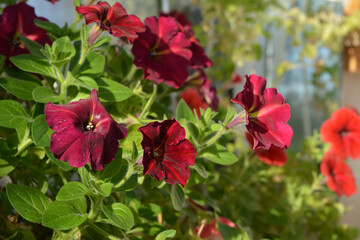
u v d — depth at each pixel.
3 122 0.40
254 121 0.42
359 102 1.77
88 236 0.45
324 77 1.69
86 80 0.43
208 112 0.47
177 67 0.49
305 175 1.10
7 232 0.43
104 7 0.42
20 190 0.39
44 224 0.37
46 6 0.83
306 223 1.09
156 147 0.38
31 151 0.45
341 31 1.58
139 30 0.44
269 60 1.65
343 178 0.91
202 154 0.47
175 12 0.77
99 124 0.37
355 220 1.62
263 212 0.97
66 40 0.43
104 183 0.38
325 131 0.87
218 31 1.42
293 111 1.69
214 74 1.42
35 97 0.40
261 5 1.45
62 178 0.46
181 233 0.57
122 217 0.39
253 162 0.97
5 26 0.48
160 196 0.56
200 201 0.53
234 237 0.53
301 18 1.58
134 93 0.48
